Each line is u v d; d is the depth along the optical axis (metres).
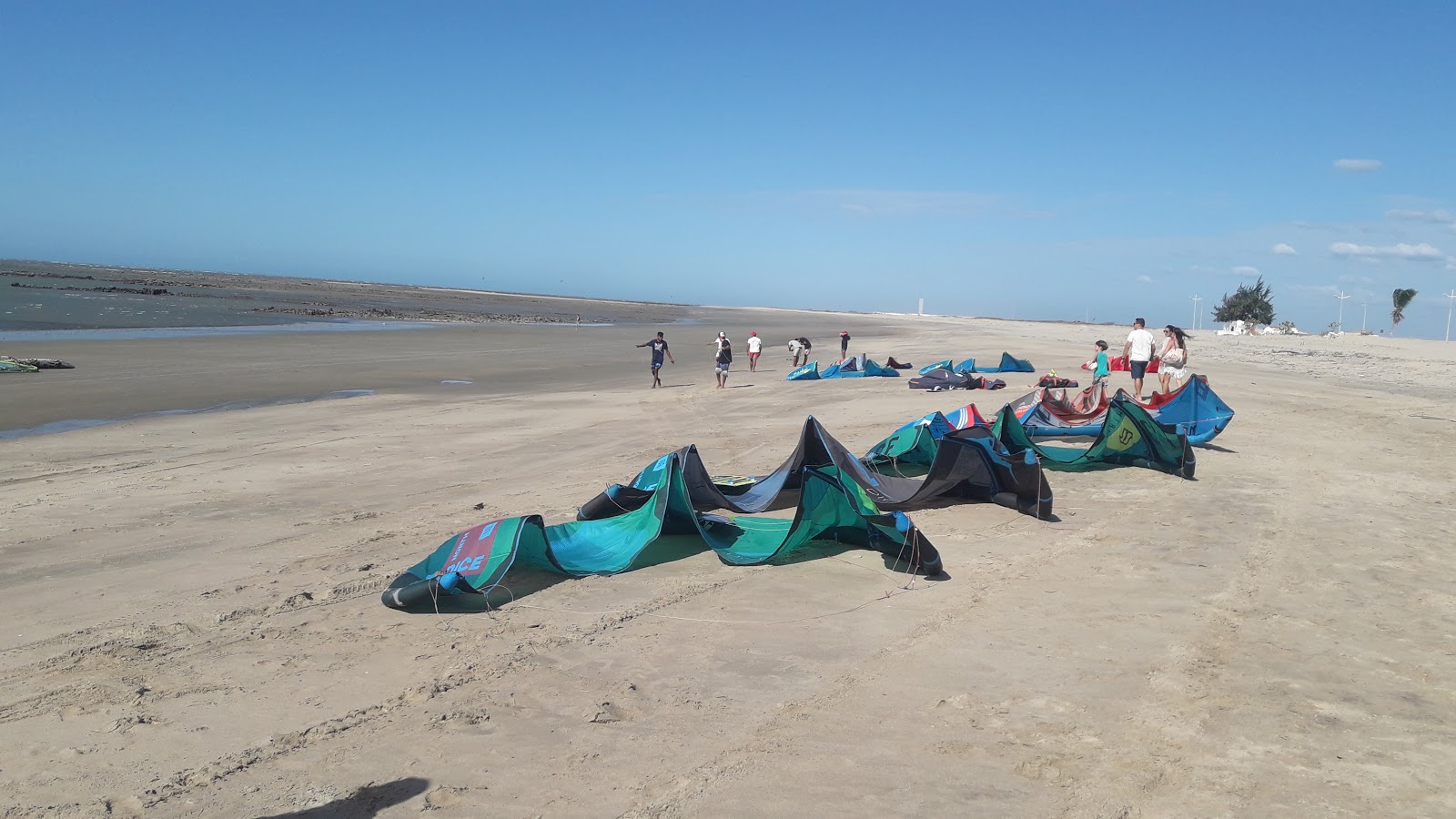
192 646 6.25
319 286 149.62
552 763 4.67
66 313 50.53
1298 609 6.89
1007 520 9.69
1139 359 19.06
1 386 21.12
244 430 16.41
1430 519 9.68
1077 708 5.25
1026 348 45.59
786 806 4.25
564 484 11.62
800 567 8.09
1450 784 4.41
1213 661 5.91
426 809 4.25
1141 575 7.72
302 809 4.25
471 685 5.61
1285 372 28.44
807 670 5.85
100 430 16.03
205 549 8.66
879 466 12.29
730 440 15.02
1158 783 4.43
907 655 6.07
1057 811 4.19
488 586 7.04
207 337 39.59
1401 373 28.89
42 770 4.62
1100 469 12.38
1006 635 6.41
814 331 77.12
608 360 35.81
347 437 15.63
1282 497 10.66
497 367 31.27
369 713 5.24
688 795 4.35
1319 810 4.18
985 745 4.82
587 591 7.46
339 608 7.04
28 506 10.41
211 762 4.70
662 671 5.84
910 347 47.88
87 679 5.71
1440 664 5.85
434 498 10.88
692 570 8.03
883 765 4.62
